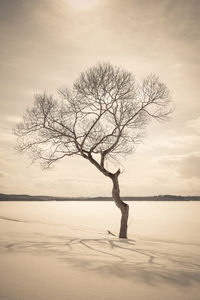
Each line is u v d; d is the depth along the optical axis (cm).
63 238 1321
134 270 611
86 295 425
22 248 884
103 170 1895
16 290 436
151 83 1959
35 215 6744
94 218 6944
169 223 5656
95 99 1897
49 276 529
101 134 1944
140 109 1947
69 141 1908
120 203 1886
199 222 5953
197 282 537
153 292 456
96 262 689
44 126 1911
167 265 722
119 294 438
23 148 1944
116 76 1881
